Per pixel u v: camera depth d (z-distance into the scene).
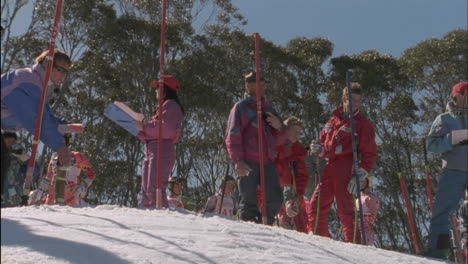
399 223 24.19
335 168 5.38
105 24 22.94
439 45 26.41
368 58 27.58
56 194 6.01
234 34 25.59
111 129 23.02
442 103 26.64
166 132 4.68
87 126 23.30
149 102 23.58
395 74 27.39
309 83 27.59
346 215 5.31
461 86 4.94
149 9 23.94
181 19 24.33
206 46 24.91
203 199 23.28
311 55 27.16
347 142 5.35
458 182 4.84
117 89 23.42
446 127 4.92
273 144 4.93
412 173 25.41
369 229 6.32
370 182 6.40
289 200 5.43
